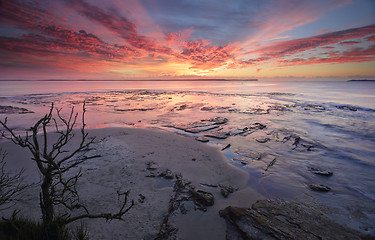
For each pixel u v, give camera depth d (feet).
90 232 17.84
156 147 44.04
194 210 21.54
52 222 12.26
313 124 69.26
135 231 18.43
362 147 45.21
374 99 154.81
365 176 31.32
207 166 34.58
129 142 47.21
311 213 21.08
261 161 37.35
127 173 30.96
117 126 65.46
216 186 27.45
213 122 71.56
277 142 48.91
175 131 60.34
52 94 219.00
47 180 11.42
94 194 24.81
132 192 25.45
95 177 29.48
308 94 212.02
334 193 26.18
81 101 147.84
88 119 80.23
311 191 26.71
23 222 12.88
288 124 69.51
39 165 10.77
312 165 35.70
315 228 18.20
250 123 71.41
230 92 252.21
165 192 25.52
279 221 18.92
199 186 27.22
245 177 30.63
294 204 23.09
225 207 22.33
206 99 164.14
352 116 84.28
